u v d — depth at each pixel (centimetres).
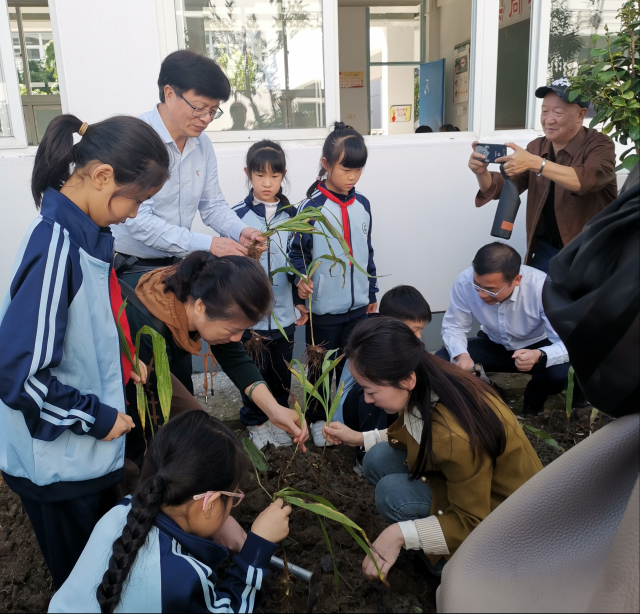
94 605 126
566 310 109
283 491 160
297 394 302
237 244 210
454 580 123
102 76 309
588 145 283
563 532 119
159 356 148
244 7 330
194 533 143
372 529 201
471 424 160
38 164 140
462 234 367
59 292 133
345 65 641
